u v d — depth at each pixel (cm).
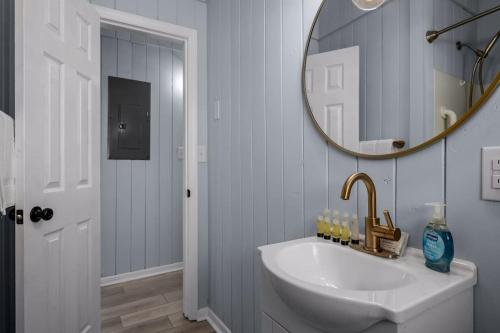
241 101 160
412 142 81
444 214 75
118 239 254
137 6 183
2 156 101
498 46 64
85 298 157
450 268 71
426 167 79
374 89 91
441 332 60
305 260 93
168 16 193
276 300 80
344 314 56
